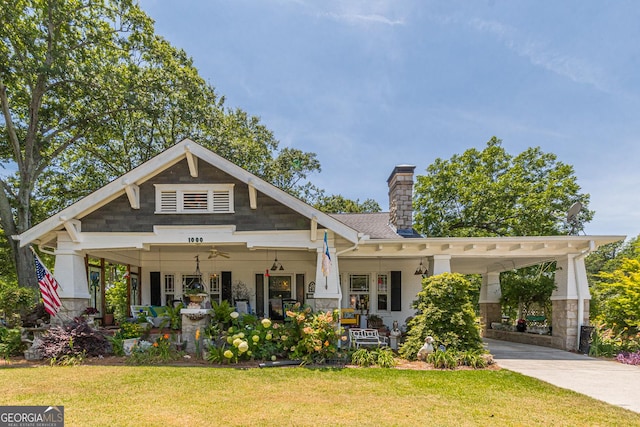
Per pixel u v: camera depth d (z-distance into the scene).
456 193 23.64
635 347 9.62
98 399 5.17
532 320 13.21
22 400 5.11
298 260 13.04
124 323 9.65
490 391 5.88
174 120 16.89
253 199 9.16
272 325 9.04
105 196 9.00
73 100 14.83
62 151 17.72
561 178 22.25
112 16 14.62
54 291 8.43
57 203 18.23
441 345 8.41
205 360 8.00
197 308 8.89
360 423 4.38
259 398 5.30
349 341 9.08
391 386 6.09
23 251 13.52
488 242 10.00
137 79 14.89
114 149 18.86
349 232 9.01
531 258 12.23
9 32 12.84
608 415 4.81
